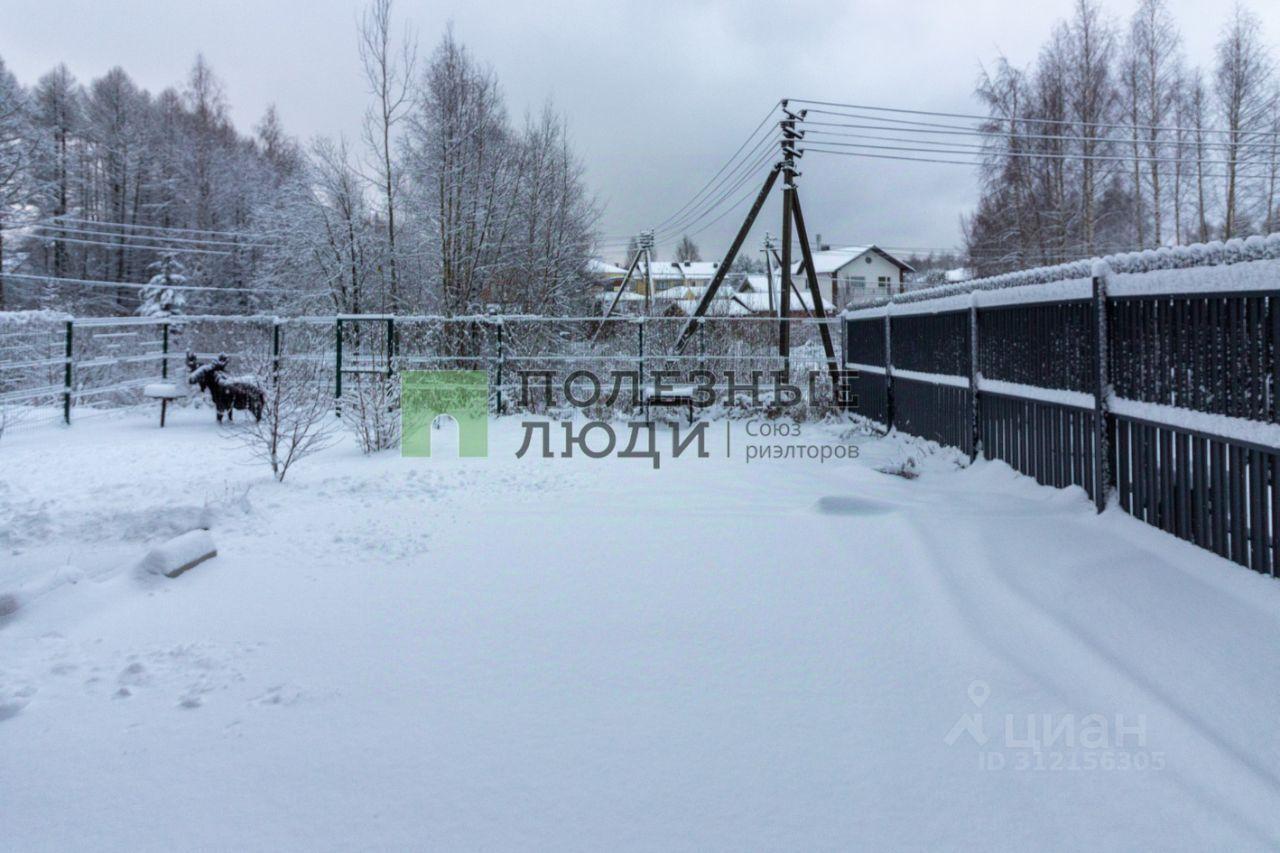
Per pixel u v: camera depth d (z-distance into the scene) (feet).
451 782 8.03
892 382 36.81
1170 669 10.44
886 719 9.37
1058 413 20.80
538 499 21.94
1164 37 95.04
